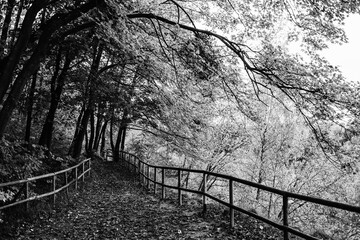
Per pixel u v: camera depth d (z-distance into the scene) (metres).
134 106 19.69
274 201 19.59
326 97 8.80
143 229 8.71
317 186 18.92
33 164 10.41
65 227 9.05
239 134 19.84
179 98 13.98
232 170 25.56
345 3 8.55
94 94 18.41
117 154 35.47
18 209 9.04
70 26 13.96
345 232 17.97
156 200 13.66
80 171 19.05
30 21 9.01
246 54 10.14
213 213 10.12
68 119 23.80
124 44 10.56
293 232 5.85
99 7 9.80
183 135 19.55
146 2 10.48
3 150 9.15
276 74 9.65
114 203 13.19
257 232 7.84
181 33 11.42
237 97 11.45
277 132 19.16
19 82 9.17
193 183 30.25
